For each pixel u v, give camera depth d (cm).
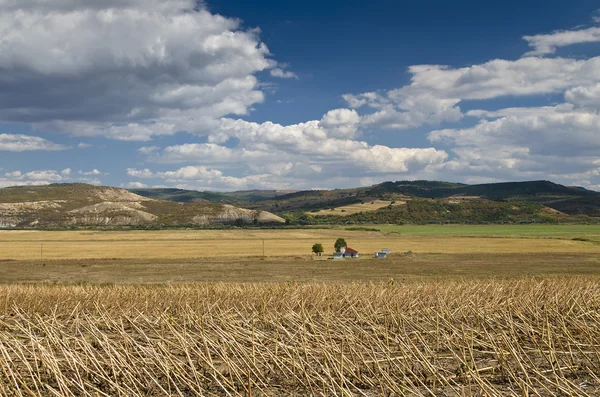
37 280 4903
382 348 1327
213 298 2480
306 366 1262
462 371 1239
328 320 1695
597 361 1302
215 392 1149
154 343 1482
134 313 2033
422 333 1634
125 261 6681
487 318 1742
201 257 7194
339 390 1140
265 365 1300
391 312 1811
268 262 6556
